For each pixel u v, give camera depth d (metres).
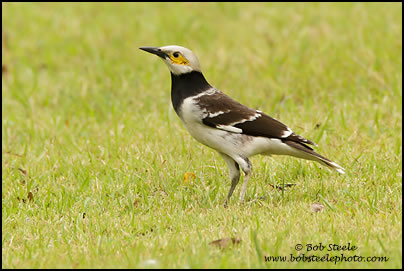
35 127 15.06
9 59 20.25
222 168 12.06
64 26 22.72
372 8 22.22
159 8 24.48
